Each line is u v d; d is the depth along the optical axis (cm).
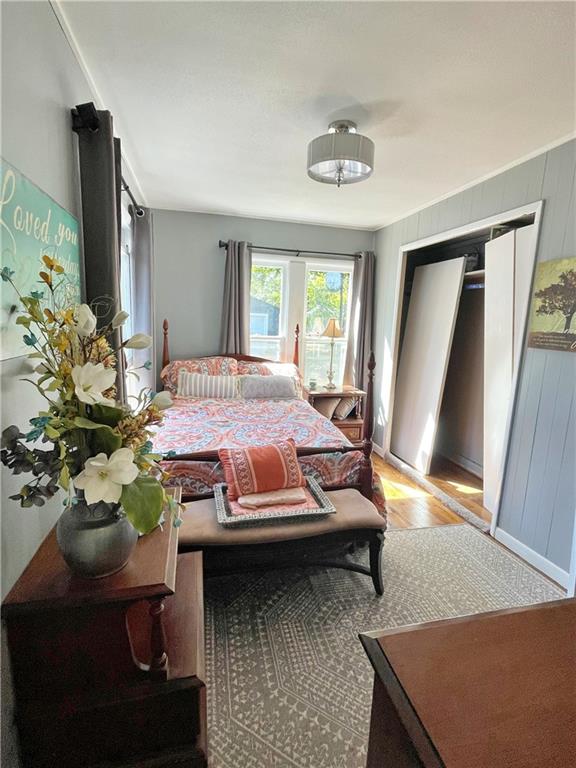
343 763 129
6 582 94
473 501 324
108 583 96
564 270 221
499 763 59
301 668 163
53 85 131
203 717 112
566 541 222
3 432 88
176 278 397
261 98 189
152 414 102
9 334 97
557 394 228
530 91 177
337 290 455
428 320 385
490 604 204
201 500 202
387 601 204
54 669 97
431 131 216
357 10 133
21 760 99
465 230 306
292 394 373
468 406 393
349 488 227
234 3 131
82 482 87
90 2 132
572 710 68
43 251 117
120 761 104
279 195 336
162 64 165
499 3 128
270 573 223
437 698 69
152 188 323
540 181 238
